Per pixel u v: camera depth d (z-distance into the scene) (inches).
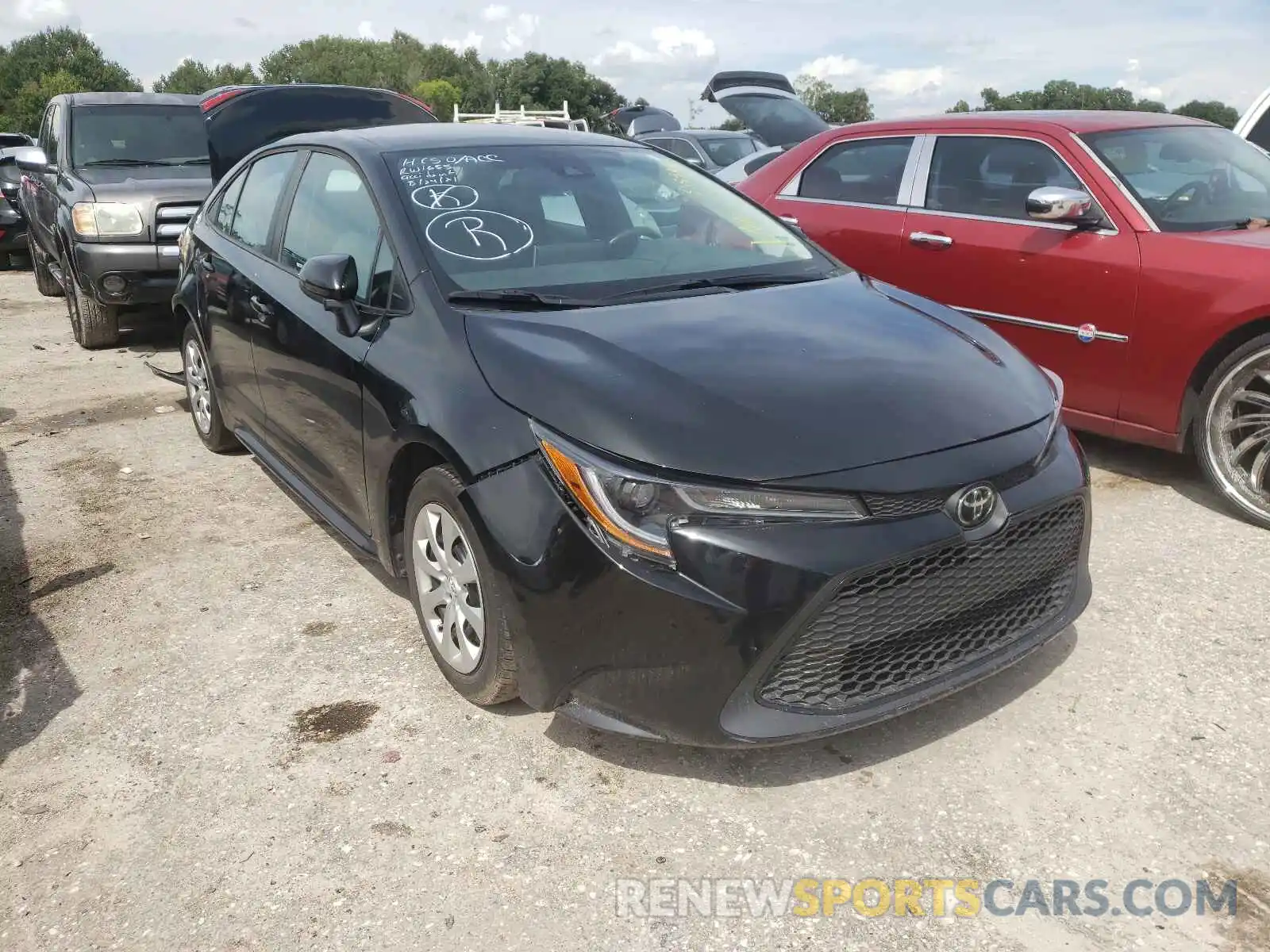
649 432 95.9
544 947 85.7
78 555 163.8
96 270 281.0
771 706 95.2
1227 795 101.0
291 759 110.9
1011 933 85.9
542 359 107.5
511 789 105.2
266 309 155.3
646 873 93.4
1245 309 154.8
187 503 184.2
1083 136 186.5
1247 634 129.5
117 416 239.0
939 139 207.6
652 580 93.1
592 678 98.5
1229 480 162.2
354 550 161.0
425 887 92.5
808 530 92.8
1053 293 181.3
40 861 97.3
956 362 114.3
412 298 124.3
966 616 102.3
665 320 118.7
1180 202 177.0
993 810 100.1
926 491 95.6
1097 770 105.3
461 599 113.9
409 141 149.6
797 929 87.0
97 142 327.0
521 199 140.8
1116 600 138.7
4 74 4055.1
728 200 160.6
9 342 324.2
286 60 4520.2
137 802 104.9
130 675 128.4
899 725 113.6
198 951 86.3
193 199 289.0
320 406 138.9
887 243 211.0
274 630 138.4
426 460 118.6
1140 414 172.9
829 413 99.9
